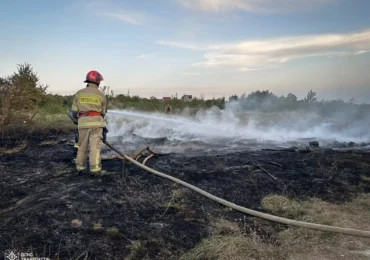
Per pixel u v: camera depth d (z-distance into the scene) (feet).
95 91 15.01
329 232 10.28
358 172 17.01
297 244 9.53
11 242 8.52
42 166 16.28
